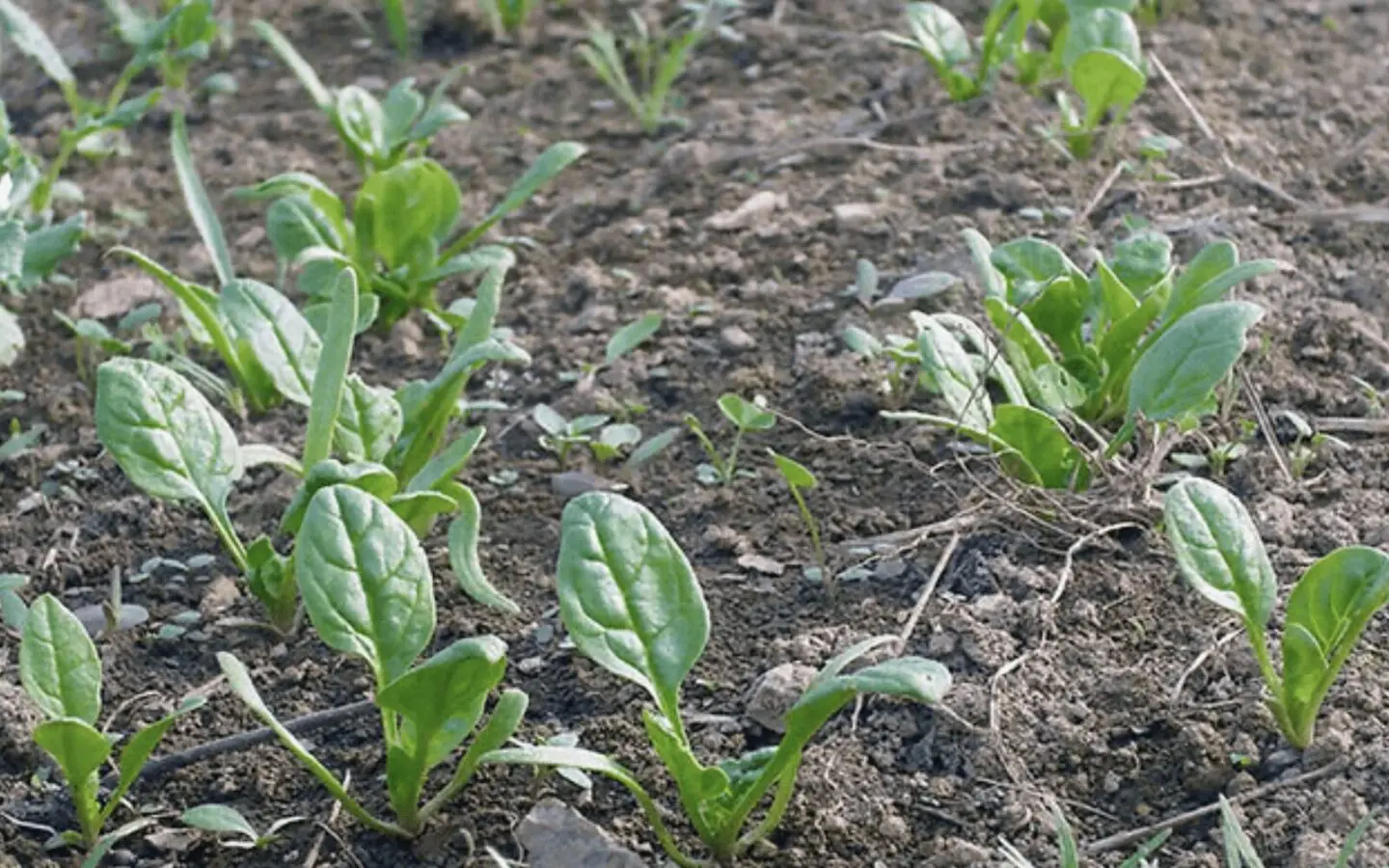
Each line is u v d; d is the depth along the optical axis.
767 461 1.13
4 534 1.13
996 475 1.09
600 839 0.94
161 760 1.00
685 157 1.35
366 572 0.93
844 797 0.96
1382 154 1.30
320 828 0.96
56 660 0.94
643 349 1.21
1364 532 1.05
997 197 1.28
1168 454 1.10
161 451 1.02
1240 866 0.92
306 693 1.03
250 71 1.49
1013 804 0.95
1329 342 1.16
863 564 1.06
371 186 1.20
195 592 1.09
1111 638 1.01
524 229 1.31
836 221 1.28
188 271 1.30
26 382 1.23
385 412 1.06
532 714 1.01
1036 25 1.46
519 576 1.08
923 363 1.06
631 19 1.51
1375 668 0.98
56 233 1.19
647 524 0.93
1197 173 1.29
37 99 1.48
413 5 1.55
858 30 1.47
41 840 0.97
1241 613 0.94
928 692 0.87
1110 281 1.09
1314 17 1.45
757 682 1.00
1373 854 0.91
